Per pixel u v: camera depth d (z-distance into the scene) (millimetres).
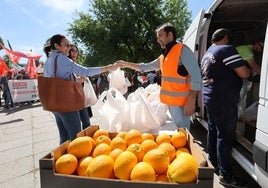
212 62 3051
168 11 26250
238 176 3402
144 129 2469
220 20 5145
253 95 3664
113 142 1694
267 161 2045
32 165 4078
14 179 3562
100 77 12234
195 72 2527
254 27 5348
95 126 2102
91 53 26219
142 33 25812
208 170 1198
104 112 2586
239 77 3018
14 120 8398
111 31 24500
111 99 2523
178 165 1278
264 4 4430
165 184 1223
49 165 1341
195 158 1490
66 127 2861
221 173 3154
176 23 25656
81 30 25234
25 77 13969
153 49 25625
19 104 13625
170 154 1569
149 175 1293
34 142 5430
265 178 2152
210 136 3533
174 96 2662
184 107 2666
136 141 1757
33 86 13727
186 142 1785
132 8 25000
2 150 4977
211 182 1197
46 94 2678
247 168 2625
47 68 2842
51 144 5215
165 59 2680
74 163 1427
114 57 25875
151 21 25359
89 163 1426
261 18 5094
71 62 2754
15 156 4562
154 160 1391
